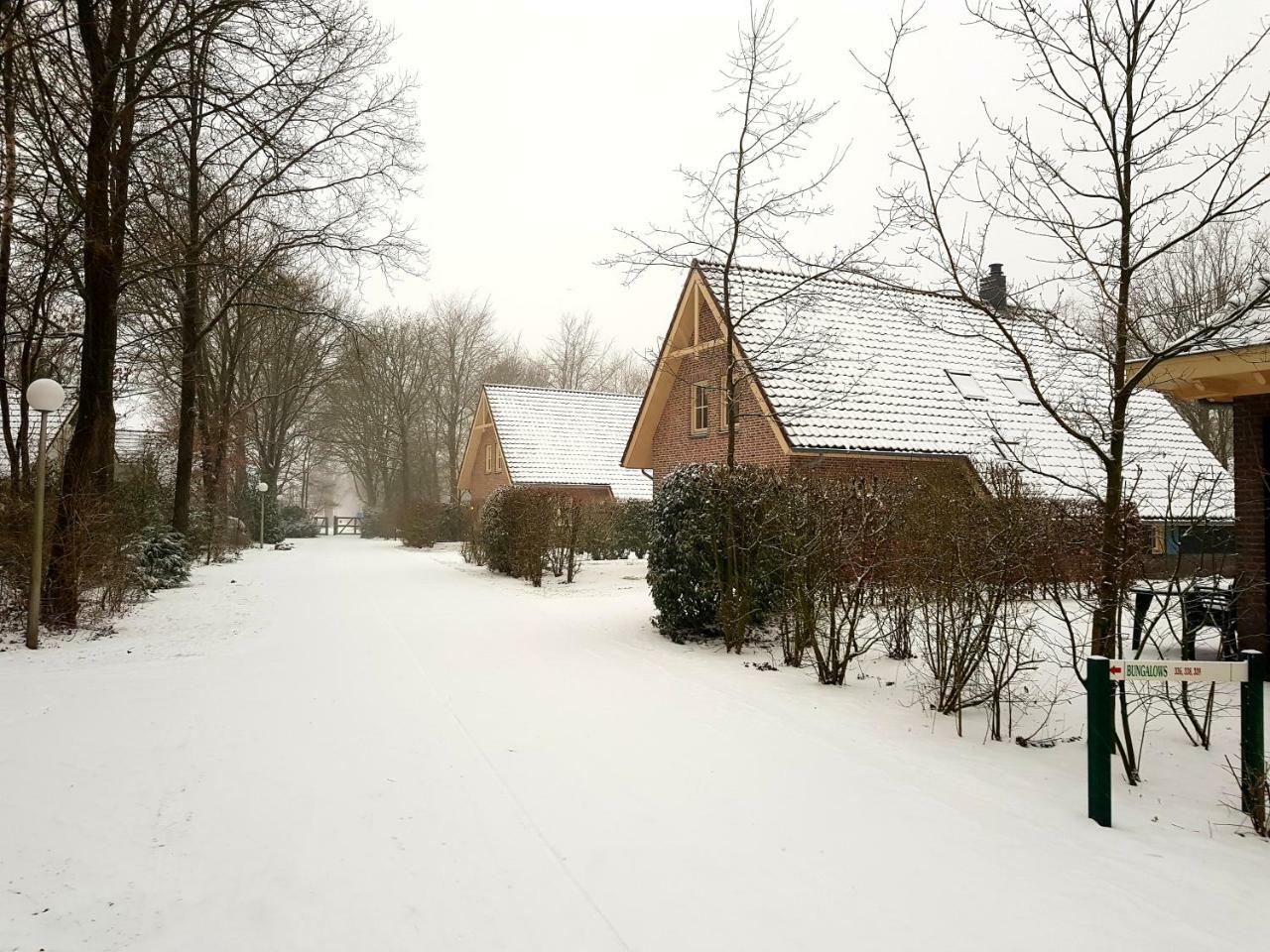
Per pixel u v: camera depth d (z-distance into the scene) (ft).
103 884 13.10
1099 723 15.93
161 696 25.64
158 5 40.60
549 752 20.01
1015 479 32.60
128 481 60.03
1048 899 12.73
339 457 208.23
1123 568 21.13
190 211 56.95
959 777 18.34
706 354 63.98
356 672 29.32
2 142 38.32
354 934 11.62
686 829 15.34
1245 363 25.50
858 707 24.53
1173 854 14.44
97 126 38.32
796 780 18.06
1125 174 20.04
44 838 14.78
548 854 14.24
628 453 73.72
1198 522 23.97
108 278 40.09
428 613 45.32
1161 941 11.55
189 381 67.46
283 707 24.30
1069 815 16.20
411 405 187.93
